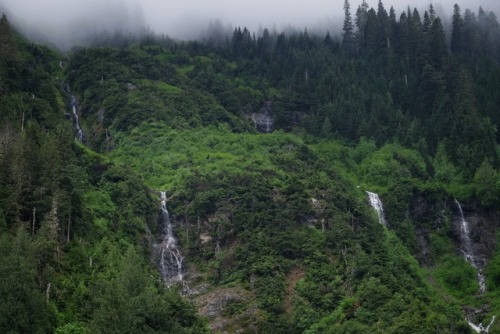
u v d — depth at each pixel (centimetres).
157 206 12988
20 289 7444
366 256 11281
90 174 12962
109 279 9375
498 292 12538
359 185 14512
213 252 12088
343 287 10756
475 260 13712
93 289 8712
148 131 15325
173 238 12606
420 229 13962
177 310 9125
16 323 7238
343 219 12312
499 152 15812
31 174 10094
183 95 16788
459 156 15338
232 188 12938
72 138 13662
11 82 14662
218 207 12669
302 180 13362
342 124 16425
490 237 13988
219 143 15100
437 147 15812
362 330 9606
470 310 12231
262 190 12650
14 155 10375
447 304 11781
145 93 16588
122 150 14925
